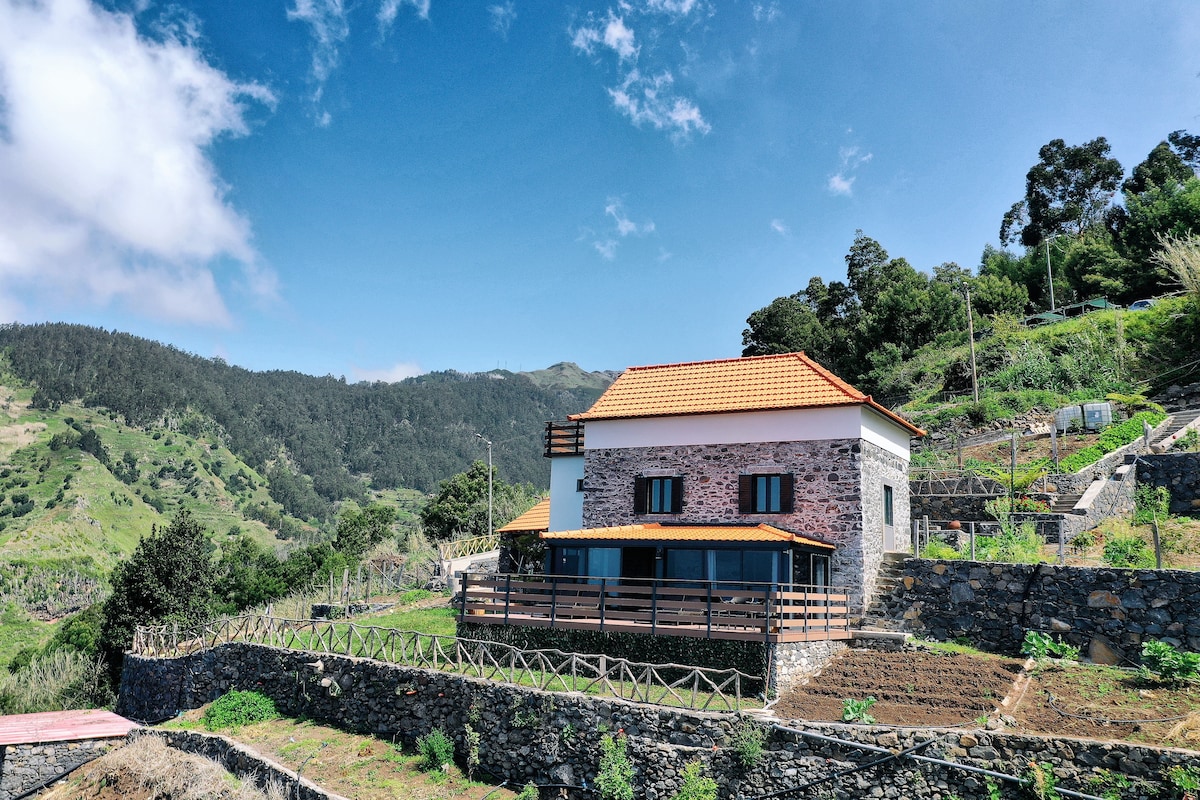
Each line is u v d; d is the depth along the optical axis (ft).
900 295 208.33
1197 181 190.80
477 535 189.47
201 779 66.44
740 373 89.56
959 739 45.34
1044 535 83.87
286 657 81.15
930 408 157.48
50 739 79.77
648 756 53.62
